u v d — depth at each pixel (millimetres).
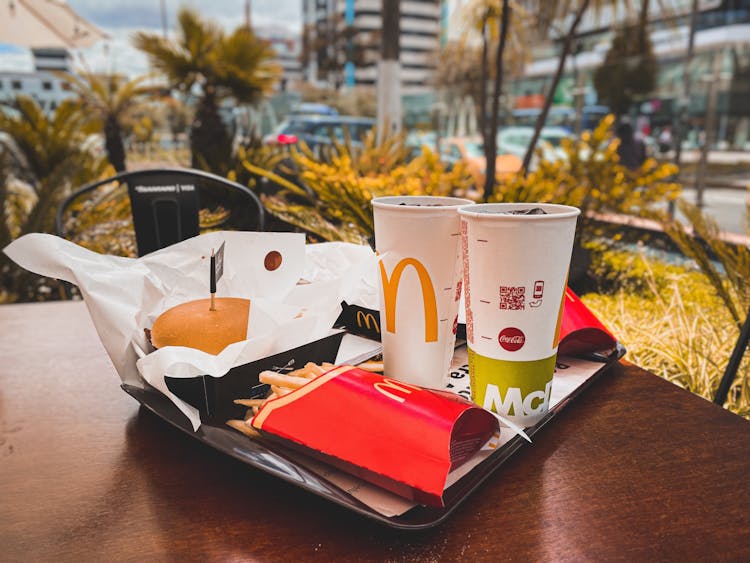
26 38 5145
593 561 414
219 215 2854
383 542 437
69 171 3273
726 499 486
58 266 645
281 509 479
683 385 1301
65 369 793
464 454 518
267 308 642
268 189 3262
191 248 757
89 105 5266
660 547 429
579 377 719
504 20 2521
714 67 4758
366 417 493
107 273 675
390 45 5262
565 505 479
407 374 636
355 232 1698
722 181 4938
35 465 548
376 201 625
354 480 480
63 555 424
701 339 1457
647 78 5043
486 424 529
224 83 5480
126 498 494
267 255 766
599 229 2379
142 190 1461
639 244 2455
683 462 544
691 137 4934
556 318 564
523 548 428
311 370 627
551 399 652
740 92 4746
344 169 2197
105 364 813
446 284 605
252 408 594
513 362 565
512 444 552
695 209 1566
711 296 1810
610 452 562
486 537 441
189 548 431
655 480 514
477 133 6211
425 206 610
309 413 516
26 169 4895
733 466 538
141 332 675
